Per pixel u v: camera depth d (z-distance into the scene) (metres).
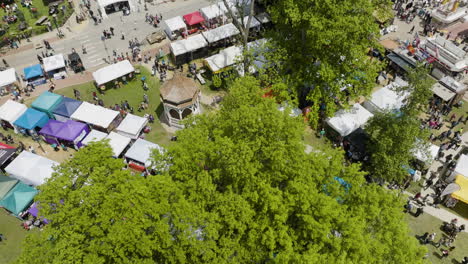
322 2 32.97
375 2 41.97
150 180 23.03
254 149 23.47
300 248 21.66
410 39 51.84
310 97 36.81
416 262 21.92
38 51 51.12
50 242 21.27
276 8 37.84
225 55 45.44
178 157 24.69
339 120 38.09
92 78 46.78
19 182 33.66
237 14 52.62
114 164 23.72
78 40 52.62
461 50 43.25
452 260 29.73
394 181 34.81
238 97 28.33
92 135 38.03
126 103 42.00
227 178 24.48
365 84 37.84
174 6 58.62
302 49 38.25
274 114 24.33
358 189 23.62
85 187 21.33
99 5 55.00
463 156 35.03
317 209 21.62
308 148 38.41
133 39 52.41
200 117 28.09
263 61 40.12
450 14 53.09
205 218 21.69
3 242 31.12
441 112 41.44
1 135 39.38
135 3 59.16
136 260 20.52
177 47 47.34
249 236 21.91
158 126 41.22
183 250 21.34
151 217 21.64
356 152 37.09
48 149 38.72
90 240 21.12
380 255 21.36
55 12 57.19
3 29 53.66
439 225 32.09
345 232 20.98
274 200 21.80
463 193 32.09
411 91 33.41
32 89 45.22
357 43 35.88
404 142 31.14
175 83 38.69
